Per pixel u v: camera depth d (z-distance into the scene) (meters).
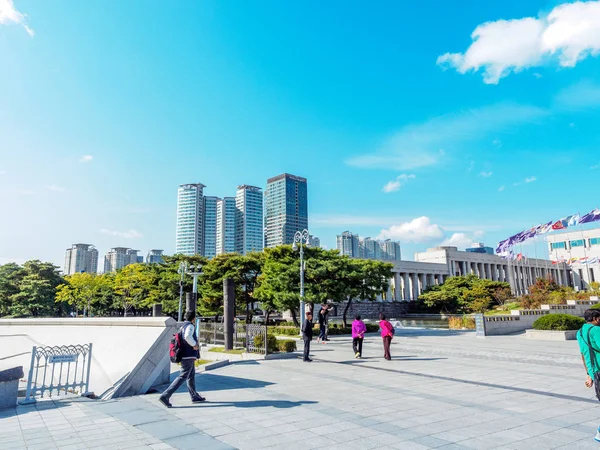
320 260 29.16
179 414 7.29
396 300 82.12
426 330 31.23
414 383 10.25
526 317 28.59
